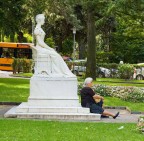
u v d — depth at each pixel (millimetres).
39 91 18484
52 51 19062
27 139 11953
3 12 32062
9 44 56688
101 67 49625
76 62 50531
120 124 15992
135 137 12891
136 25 40438
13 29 33375
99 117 17656
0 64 56719
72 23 49594
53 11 45656
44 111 17969
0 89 28859
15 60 50906
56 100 18406
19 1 32594
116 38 59250
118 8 30688
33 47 19109
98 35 63812
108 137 12742
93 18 39125
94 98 18516
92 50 39438
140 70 49312
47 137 12391
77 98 18484
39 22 19406
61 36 61469
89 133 13391
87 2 33781
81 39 63500
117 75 49000
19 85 32094
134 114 20703
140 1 30094
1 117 17656
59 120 16906
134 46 59094
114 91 26812
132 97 25297
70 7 45375
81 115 17609
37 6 39188
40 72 18812
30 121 16047
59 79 18484
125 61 59344
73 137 12523
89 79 18672
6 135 12555
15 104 23203
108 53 58438
